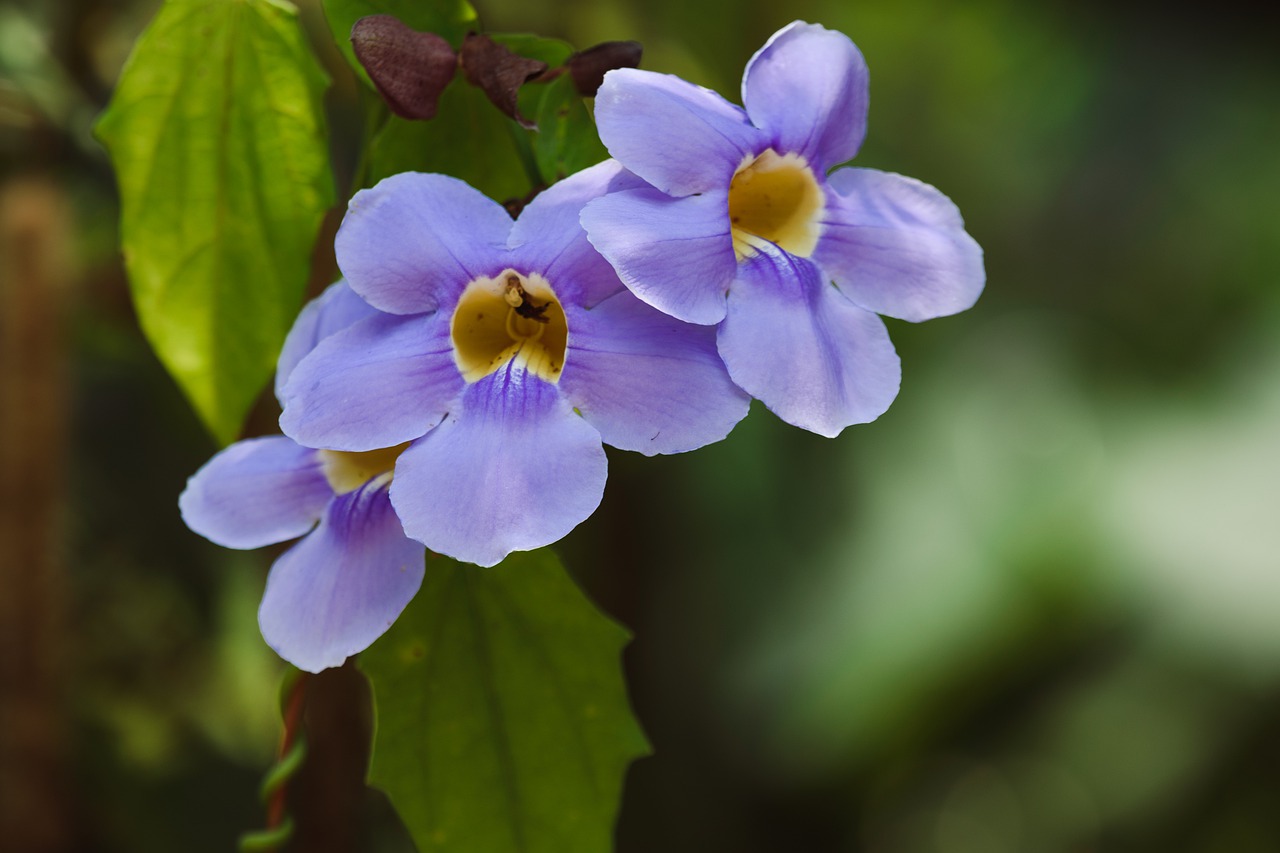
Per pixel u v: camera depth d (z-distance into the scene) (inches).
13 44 32.0
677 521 55.4
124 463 38.8
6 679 29.9
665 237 22.1
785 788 57.8
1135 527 54.4
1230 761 52.5
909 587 56.7
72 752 32.4
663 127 22.5
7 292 29.6
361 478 23.4
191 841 36.8
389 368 22.3
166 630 38.3
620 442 22.0
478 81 23.6
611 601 51.5
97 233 35.3
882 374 22.8
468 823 24.3
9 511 29.5
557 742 24.3
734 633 58.9
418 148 24.2
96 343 36.7
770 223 23.3
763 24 50.1
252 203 25.0
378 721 24.1
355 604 22.7
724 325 22.2
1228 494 54.2
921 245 23.2
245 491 23.3
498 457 22.0
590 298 22.4
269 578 23.1
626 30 41.9
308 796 28.1
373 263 22.5
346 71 34.5
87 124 32.6
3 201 30.1
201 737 38.0
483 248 22.6
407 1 24.3
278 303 25.3
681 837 55.8
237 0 24.4
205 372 25.5
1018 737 56.4
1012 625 54.2
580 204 22.6
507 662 24.2
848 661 55.7
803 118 23.3
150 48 24.5
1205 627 51.7
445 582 24.0
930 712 55.3
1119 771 55.0
